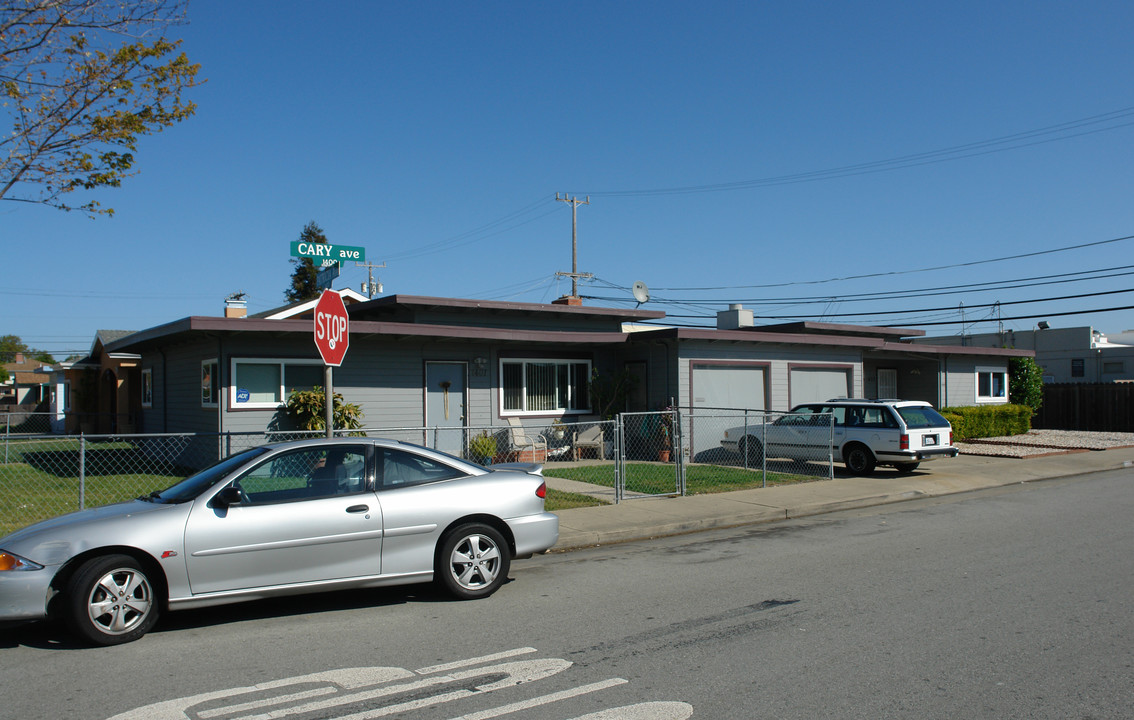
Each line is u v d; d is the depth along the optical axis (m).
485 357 18.64
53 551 5.92
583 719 4.48
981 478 16.06
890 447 16.02
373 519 6.84
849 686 4.92
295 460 6.90
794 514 12.07
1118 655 5.44
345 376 16.67
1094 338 48.66
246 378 15.59
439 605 7.06
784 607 6.82
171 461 17.91
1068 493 14.33
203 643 6.04
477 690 4.96
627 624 6.39
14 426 34.38
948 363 27.06
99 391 29.03
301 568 6.59
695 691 4.88
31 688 5.10
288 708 4.71
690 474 15.98
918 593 7.20
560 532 10.12
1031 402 29.88
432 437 17.70
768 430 17.53
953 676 5.07
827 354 22.05
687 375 19.11
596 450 19.44
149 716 4.62
